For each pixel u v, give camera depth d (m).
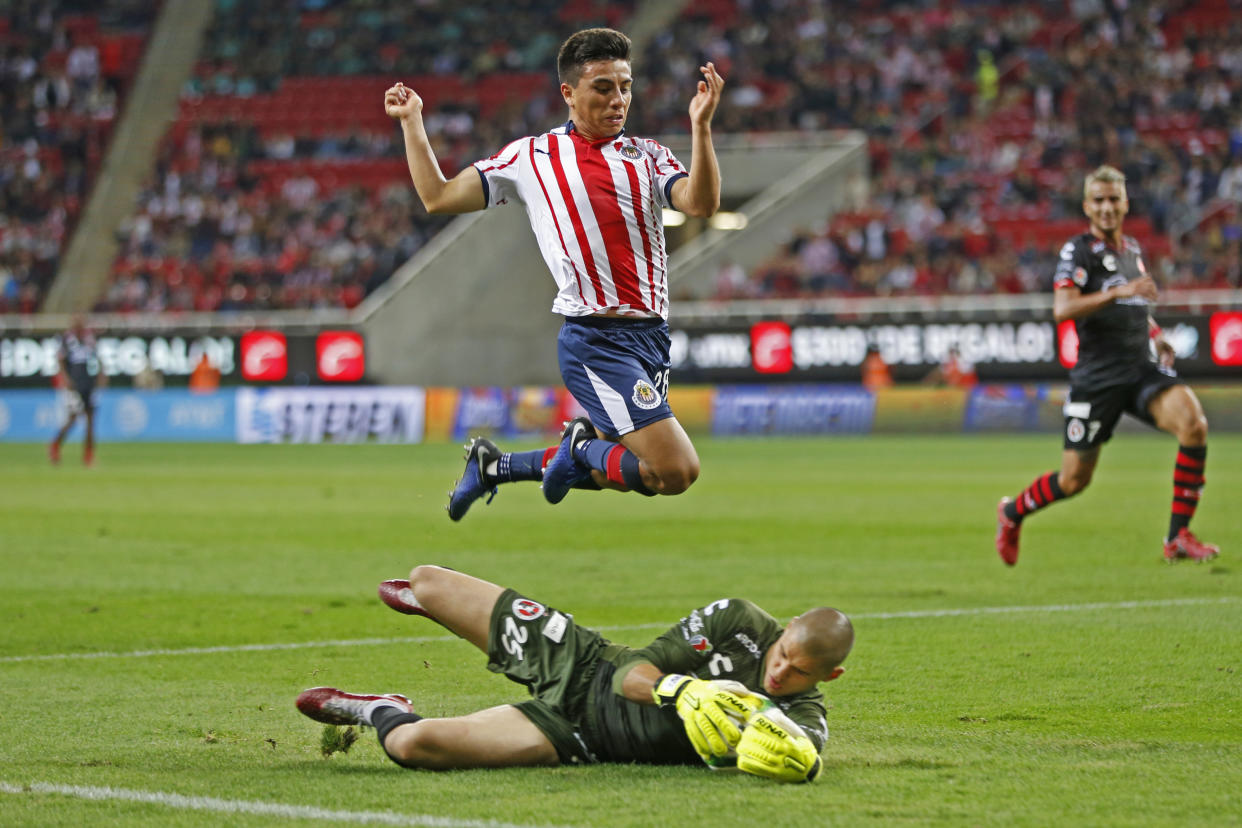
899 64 114.44
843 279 98.94
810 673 13.31
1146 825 11.82
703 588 28.52
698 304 92.56
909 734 15.67
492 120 115.69
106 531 40.59
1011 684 18.56
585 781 13.36
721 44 118.06
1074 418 29.55
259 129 120.00
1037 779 13.47
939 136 109.44
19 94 122.81
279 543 37.62
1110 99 108.25
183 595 28.25
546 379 105.19
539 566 32.34
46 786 13.53
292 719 17.00
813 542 36.75
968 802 12.56
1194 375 83.88
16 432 96.56
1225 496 47.62
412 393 93.50
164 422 95.62
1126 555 33.03
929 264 99.88
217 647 22.38
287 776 13.88
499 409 92.88
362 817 12.20
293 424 94.12
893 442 83.81
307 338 94.44
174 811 12.55
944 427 87.69
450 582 14.61
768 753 12.79
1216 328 83.25
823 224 106.19
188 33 126.12
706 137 17.52
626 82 18.58
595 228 18.44
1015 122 108.56
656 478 18.44
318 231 110.25
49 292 110.88
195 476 62.75
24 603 27.20
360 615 25.69
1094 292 29.22
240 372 94.88
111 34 127.12
